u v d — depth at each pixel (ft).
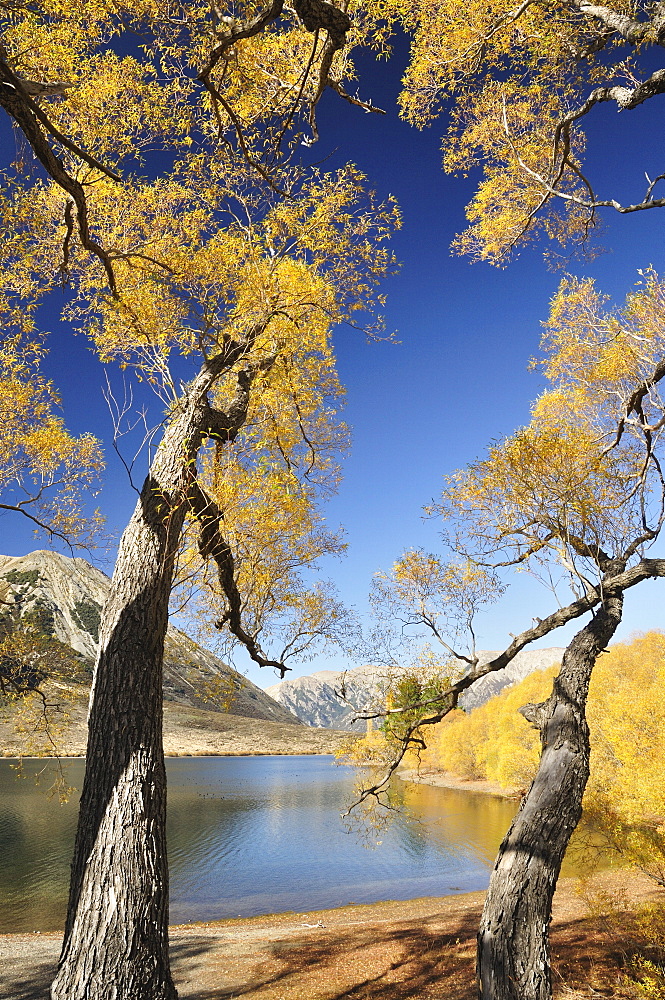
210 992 32.71
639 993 23.25
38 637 40.60
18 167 13.96
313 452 25.70
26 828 103.55
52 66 14.25
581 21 15.42
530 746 115.85
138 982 9.71
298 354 21.66
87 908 10.08
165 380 18.92
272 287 18.86
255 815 130.00
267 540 18.45
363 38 15.03
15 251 18.10
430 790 155.74
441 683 27.02
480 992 15.80
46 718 40.81
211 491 16.52
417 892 64.85
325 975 33.91
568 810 16.79
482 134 19.48
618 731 47.96
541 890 15.94
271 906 61.67
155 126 16.15
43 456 29.14
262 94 15.90
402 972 32.99
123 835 10.55
